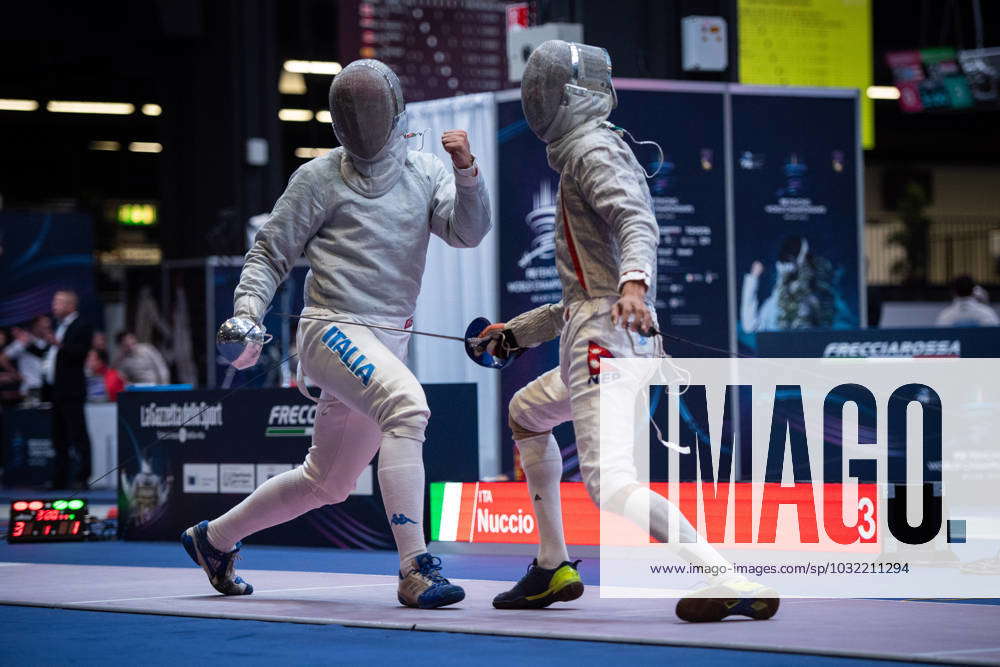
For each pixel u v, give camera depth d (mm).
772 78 23438
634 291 6504
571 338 7016
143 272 28391
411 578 7590
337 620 6953
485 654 5855
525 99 7125
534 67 7082
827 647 5734
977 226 43344
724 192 16000
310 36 37812
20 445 24812
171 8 29703
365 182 7984
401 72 22375
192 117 31031
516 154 15734
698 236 15867
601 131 7090
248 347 7785
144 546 13156
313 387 9164
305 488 8234
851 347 14875
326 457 8172
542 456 7488
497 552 11375
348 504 12391
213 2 30516
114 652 6086
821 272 16625
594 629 6469
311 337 7973
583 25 17953
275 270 8023
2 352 28781
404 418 7664
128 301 28875
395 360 7852
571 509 10938
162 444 13680
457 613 7293
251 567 10633
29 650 6184
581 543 10859
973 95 28500
